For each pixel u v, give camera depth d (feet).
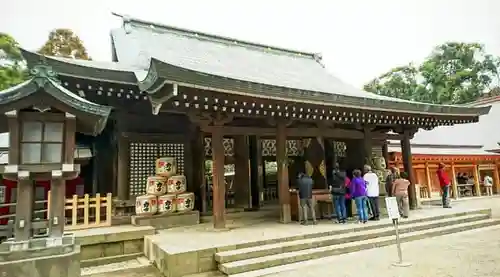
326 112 32.58
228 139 40.47
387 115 37.11
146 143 34.42
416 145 69.77
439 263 20.77
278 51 61.77
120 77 29.63
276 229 28.17
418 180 61.62
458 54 134.00
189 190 35.76
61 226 16.84
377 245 26.18
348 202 35.47
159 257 22.04
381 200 39.17
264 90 26.86
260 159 41.63
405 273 18.89
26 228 16.21
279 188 32.63
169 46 46.65
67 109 16.87
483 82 131.95
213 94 25.54
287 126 36.52
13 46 74.18
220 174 28.94
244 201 39.58
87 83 29.35
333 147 43.50
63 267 15.92
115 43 43.16
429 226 31.73
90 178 37.78
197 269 20.62
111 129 35.96
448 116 40.93
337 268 20.29
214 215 28.71
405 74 142.10
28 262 15.28
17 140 16.05
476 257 21.95
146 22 49.62
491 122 97.81
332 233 26.94
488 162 71.72
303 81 49.49
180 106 26.61
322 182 40.50
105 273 22.15
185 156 36.24
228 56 50.93
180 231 28.40
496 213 42.01
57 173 16.55
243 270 20.02
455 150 73.05
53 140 16.89
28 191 16.44
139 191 33.47
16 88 15.71
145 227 28.68
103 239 25.29
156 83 23.13
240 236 25.14
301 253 22.70
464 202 54.70
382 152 45.11
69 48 91.30
